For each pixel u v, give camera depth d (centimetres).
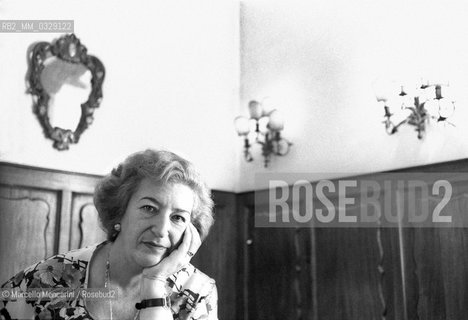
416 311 327
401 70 356
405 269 336
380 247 349
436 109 331
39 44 350
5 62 339
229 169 450
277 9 445
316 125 402
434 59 341
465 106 325
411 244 335
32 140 344
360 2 387
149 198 137
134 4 408
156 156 141
